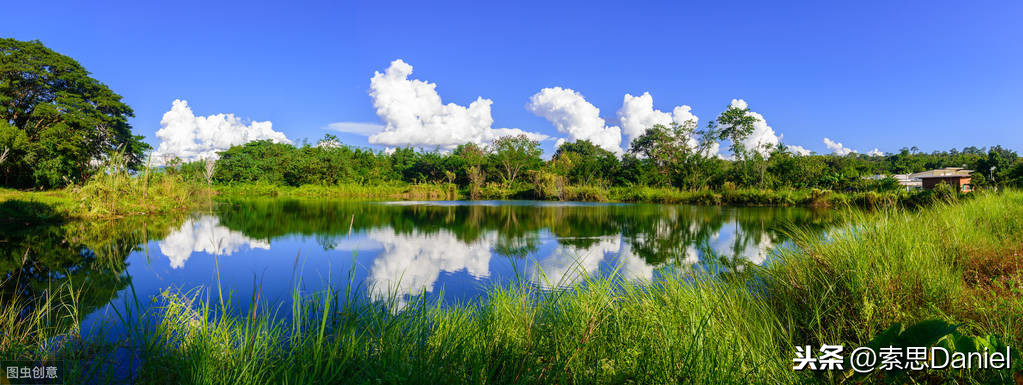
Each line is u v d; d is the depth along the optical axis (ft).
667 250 27.89
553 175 117.50
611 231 38.96
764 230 39.19
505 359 7.87
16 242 29.81
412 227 42.27
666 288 10.77
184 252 26.73
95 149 95.45
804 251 13.78
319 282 18.89
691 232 38.06
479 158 149.79
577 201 102.99
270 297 16.07
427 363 7.45
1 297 16.21
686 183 114.52
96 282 18.99
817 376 6.81
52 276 20.17
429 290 17.43
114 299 15.98
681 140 128.47
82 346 9.89
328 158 138.72
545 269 21.24
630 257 25.12
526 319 9.14
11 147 77.25
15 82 89.71
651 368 7.28
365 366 7.32
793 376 6.97
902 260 10.69
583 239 33.55
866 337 8.15
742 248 28.55
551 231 39.01
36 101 93.71
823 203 73.82
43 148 78.43
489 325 9.29
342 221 47.73
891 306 8.55
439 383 6.87
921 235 12.89
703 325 7.98
